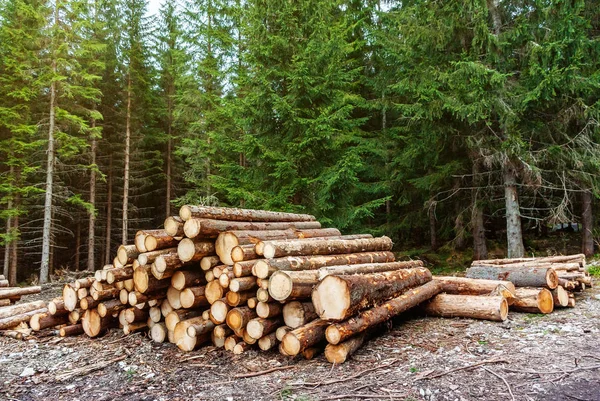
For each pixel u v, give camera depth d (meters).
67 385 3.83
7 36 14.32
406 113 11.45
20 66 13.94
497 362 3.95
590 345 4.43
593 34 11.84
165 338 5.18
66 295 5.76
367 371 3.81
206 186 15.41
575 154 10.15
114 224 21.91
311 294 4.39
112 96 19.58
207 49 15.15
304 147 10.06
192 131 16.20
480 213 12.80
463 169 12.68
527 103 10.02
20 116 14.55
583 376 3.57
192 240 4.82
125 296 5.32
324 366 4.03
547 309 5.96
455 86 10.41
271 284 4.34
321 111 9.92
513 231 10.84
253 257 4.86
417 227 16.31
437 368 3.83
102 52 18.06
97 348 4.99
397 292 5.37
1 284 8.05
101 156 19.27
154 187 22.41
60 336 5.52
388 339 4.84
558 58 9.25
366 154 14.56
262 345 4.51
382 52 14.10
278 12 10.70
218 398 3.41
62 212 16.78
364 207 10.89
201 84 15.38
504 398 3.18
